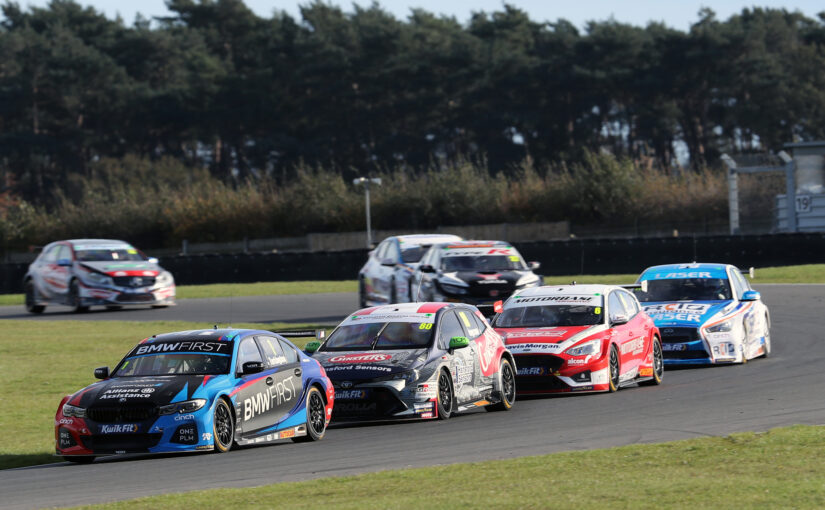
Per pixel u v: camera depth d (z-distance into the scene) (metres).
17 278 178.62
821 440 42.19
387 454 45.25
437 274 94.25
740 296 79.06
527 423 53.06
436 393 54.44
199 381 47.34
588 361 62.38
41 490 40.66
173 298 136.00
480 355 58.47
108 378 49.38
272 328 104.81
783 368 71.19
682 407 55.88
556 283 148.12
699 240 154.25
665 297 78.94
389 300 103.44
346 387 54.03
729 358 73.94
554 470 38.34
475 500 33.09
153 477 42.03
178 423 45.84
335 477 39.06
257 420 48.75
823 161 186.38
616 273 158.25
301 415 51.12
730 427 48.31
